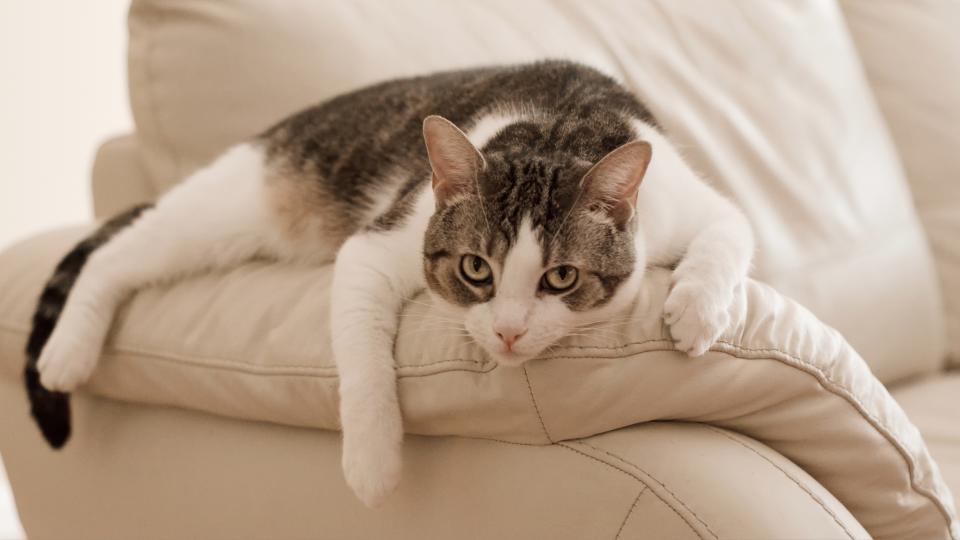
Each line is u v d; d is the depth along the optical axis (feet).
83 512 4.78
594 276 3.68
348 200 5.08
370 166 5.01
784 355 3.32
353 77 5.33
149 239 4.78
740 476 3.10
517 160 3.89
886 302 6.28
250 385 3.90
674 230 4.12
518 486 3.32
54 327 4.58
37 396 4.44
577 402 3.18
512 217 3.69
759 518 2.99
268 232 5.14
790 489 3.16
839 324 6.07
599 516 3.14
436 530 3.53
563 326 3.56
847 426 3.46
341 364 3.64
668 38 6.17
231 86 5.30
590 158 4.06
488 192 3.77
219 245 5.01
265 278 4.42
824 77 6.56
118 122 8.71
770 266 5.87
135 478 4.47
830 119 6.47
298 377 3.79
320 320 3.92
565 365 3.19
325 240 5.24
